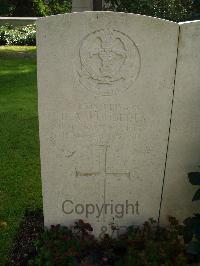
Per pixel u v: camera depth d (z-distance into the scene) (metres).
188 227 0.82
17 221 0.99
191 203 0.90
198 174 0.81
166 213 0.91
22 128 1.52
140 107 0.82
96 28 0.76
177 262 0.78
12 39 3.21
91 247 0.87
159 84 0.81
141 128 0.84
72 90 0.80
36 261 0.81
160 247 0.82
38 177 1.18
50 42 0.77
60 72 0.79
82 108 0.82
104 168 0.86
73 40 0.77
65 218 0.90
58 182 0.87
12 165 1.24
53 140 0.84
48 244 0.84
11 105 1.76
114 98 0.81
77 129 0.83
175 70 0.80
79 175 0.87
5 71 2.27
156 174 0.88
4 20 4.29
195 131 0.84
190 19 1.65
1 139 1.42
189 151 0.86
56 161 0.85
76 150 0.85
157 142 0.85
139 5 2.09
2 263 0.85
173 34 0.77
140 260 0.80
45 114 0.82
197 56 0.79
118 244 0.87
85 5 2.72
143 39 0.77
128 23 0.76
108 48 0.78
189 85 0.81
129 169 0.87
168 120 0.83
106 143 0.84
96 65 0.79
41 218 1.00
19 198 1.08
